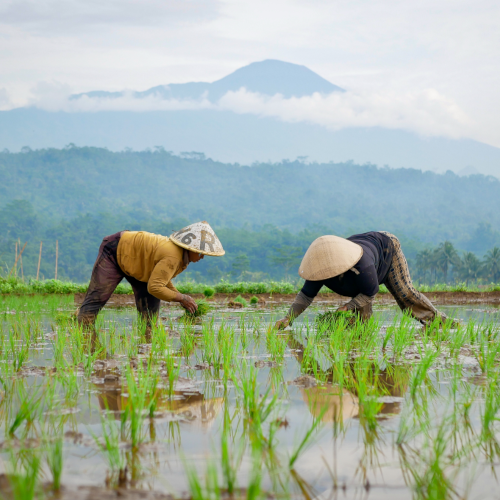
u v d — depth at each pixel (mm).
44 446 2451
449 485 2072
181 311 10234
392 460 2307
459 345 5348
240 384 3695
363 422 2820
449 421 2840
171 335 6336
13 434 2615
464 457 2352
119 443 2479
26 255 115125
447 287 17781
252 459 2303
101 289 6613
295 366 4426
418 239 164125
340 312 6676
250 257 143250
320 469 2203
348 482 2084
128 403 2807
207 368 4297
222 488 2014
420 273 117875
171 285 7059
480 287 21062
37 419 2855
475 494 2002
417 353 5008
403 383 3756
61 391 3465
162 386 3625
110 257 6621
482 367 4258
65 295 15039
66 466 2234
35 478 2088
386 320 8211
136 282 7059
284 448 2434
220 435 2598
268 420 2850
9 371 4098
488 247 176625
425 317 7598
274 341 5277
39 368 4191
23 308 10461
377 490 2020
